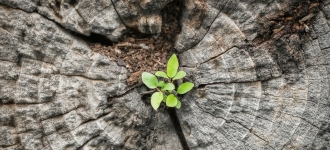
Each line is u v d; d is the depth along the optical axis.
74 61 0.41
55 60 0.40
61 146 0.41
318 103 0.41
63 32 0.41
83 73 0.41
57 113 0.41
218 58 0.41
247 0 0.39
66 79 0.41
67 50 0.41
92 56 0.41
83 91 0.41
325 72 0.41
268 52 0.40
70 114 0.41
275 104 0.41
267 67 0.41
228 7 0.40
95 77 0.41
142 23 0.41
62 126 0.41
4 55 0.39
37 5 0.39
